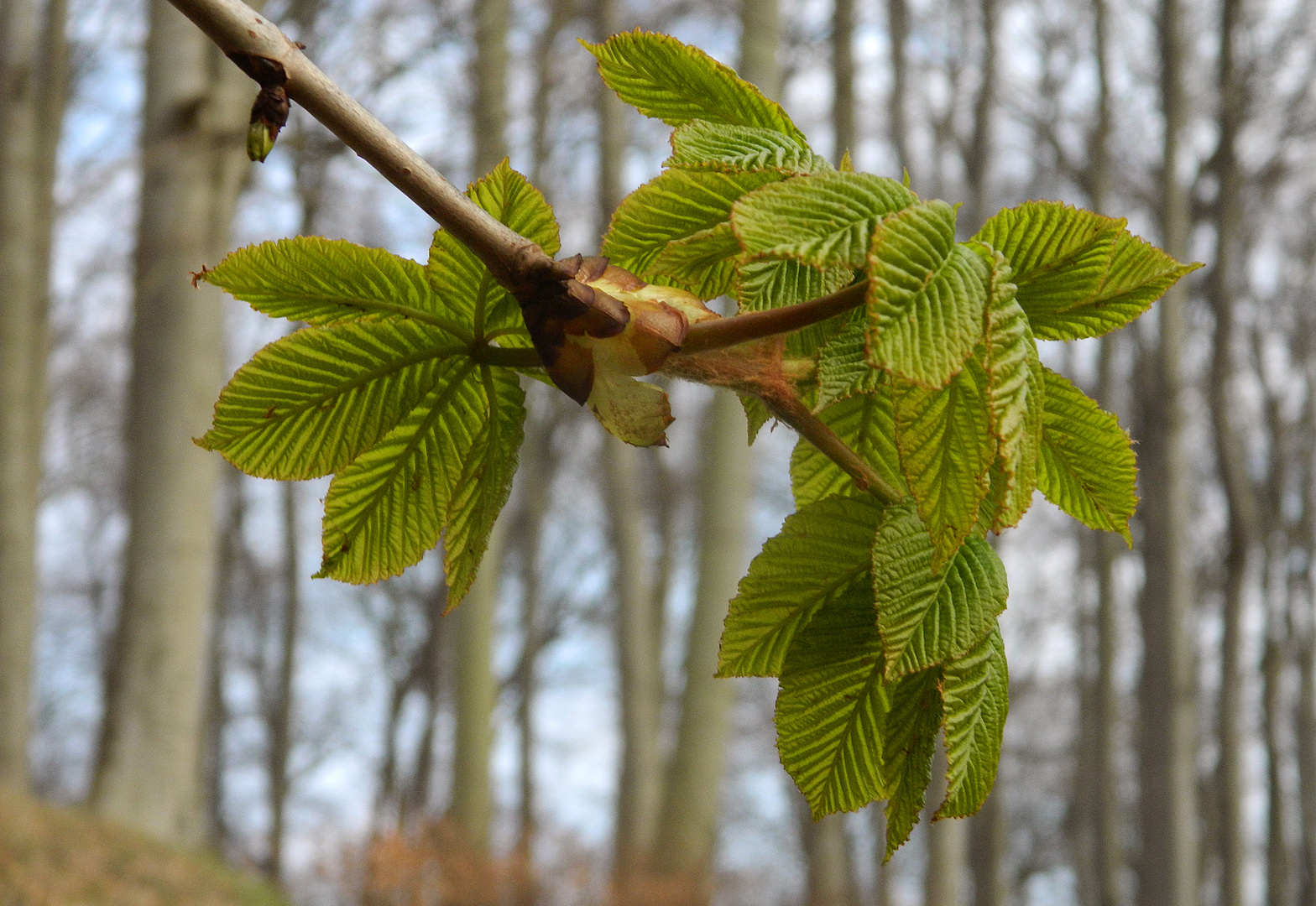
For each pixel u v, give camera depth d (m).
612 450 15.33
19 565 10.05
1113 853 14.78
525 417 0.74
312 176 9.55
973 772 0.60
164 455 8.70
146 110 8.60
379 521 0.75
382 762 20.94
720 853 19.67
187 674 8.73
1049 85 14.54
